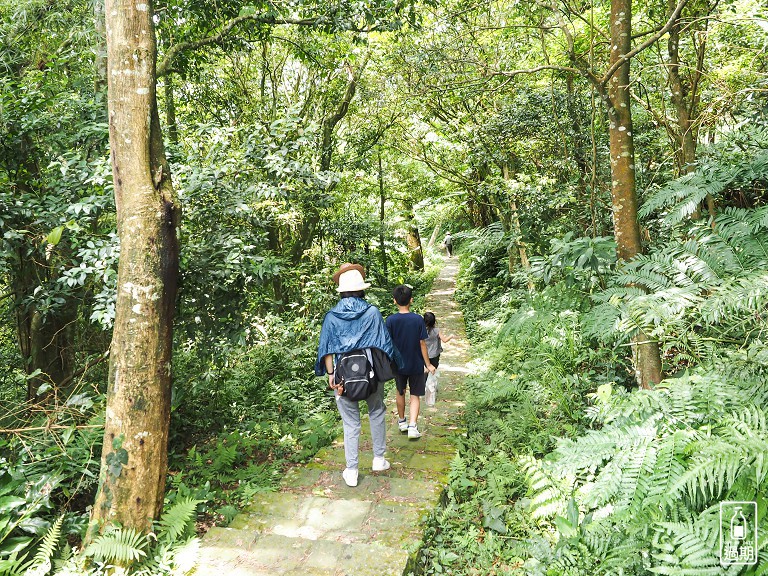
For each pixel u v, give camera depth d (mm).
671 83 6184
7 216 4473
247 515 3738
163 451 3377
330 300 10492
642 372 4062
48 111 5473
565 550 2746
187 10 6156
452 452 4828
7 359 7070
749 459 2152
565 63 7664
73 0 6277
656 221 6477
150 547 3264
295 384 7047
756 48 6164
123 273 3281
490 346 8406
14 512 3180
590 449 2906
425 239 30875
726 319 3402
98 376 6176
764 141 5617
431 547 3432
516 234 9281
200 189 5035
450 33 7262
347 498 3975
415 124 11852
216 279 4891
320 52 10430
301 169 5742
